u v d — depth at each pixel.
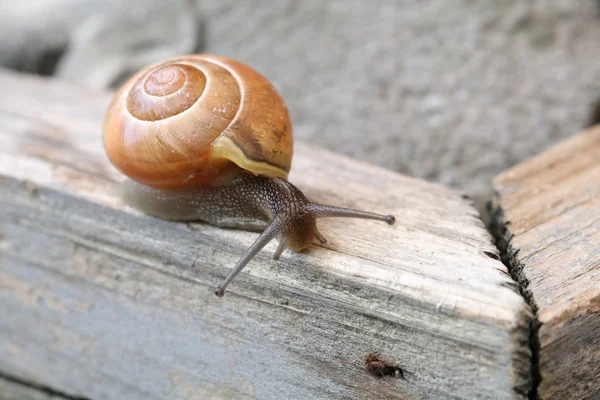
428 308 0.11
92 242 0.13
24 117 0.15
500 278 0.11
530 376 0.11
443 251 0.12
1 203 0.13
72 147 0.14
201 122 0.12
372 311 0.11
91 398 0.14
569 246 0.12
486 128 0.18
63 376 0.14
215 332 0.12
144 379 0.13
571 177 0.13
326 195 0.13
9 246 0.14
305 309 0.12
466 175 0.17
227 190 0.12
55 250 0.13
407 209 0.13
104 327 0.13
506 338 0.11
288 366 0.12
